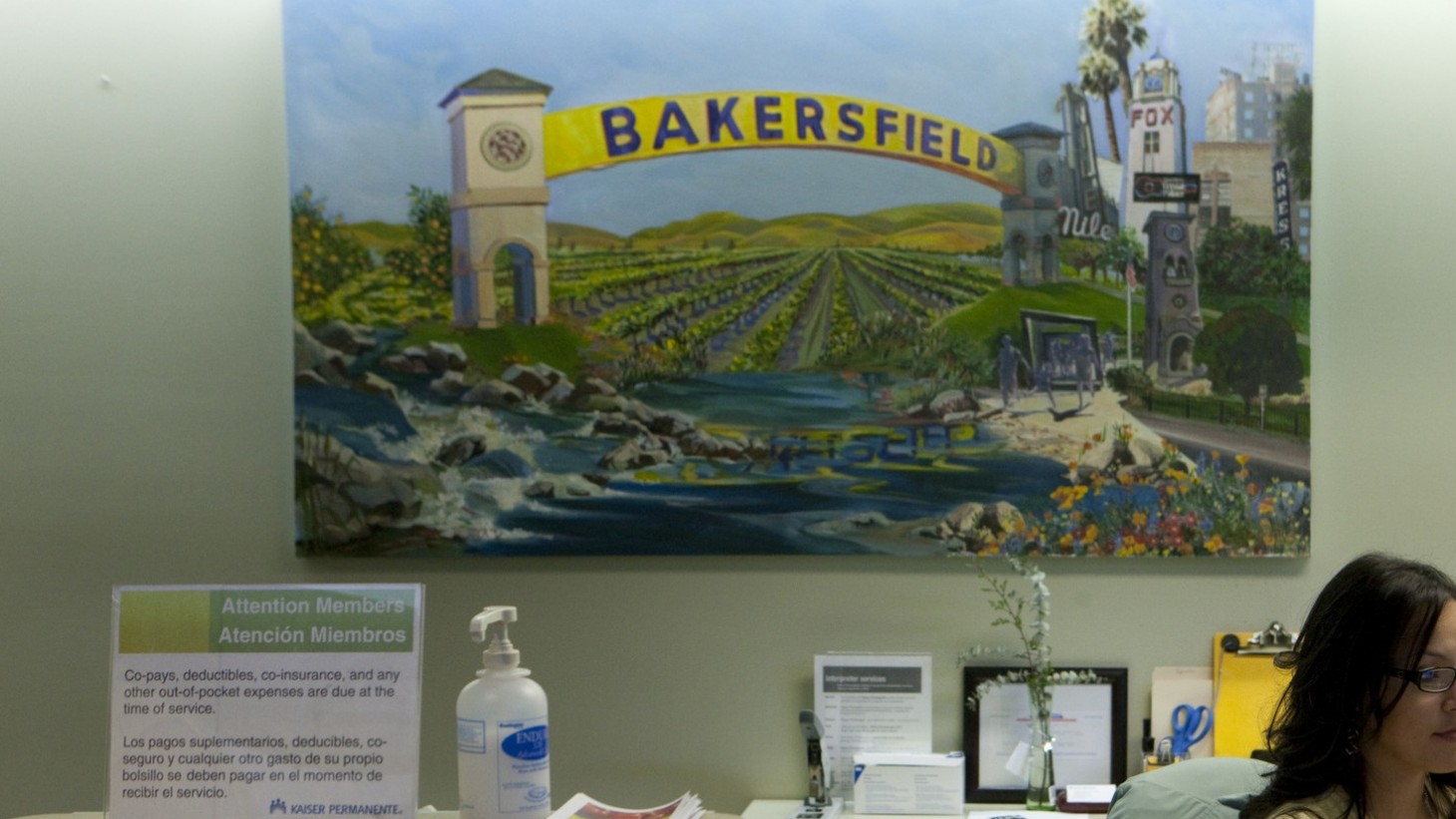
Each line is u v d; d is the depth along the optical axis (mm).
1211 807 1652
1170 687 2801
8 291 2955
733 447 2850
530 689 1699
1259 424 2787
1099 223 2816
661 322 2865
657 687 2881
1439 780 1660
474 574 2908
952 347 2828
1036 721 2723
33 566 2945
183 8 2947
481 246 2881
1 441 2949
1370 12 2803
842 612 2852
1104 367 2805
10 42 2953
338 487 2893
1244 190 2805
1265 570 2805
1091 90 2824
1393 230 2801
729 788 2869
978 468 2816
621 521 2861
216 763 1557
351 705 1548
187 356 2949
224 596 1581
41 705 2936
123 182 2957
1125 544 2793
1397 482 2799
